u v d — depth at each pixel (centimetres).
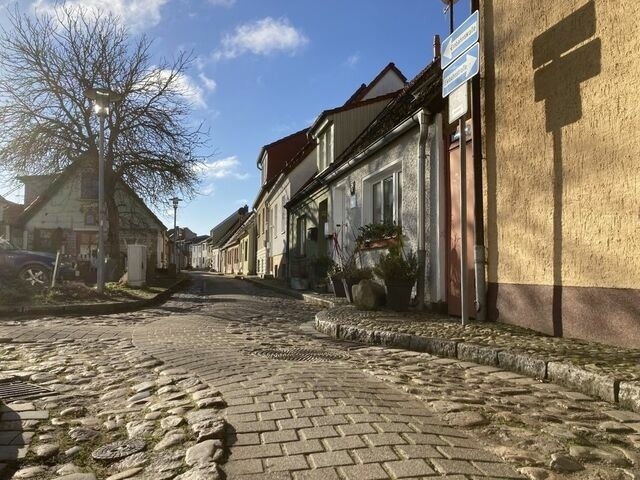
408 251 1016
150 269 2080
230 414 377
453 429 349
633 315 525
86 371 536
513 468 287
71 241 3269
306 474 279
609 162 555
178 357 597
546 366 489
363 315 888
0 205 2797
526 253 687
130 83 1852
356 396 424
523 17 697
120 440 340
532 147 677
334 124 1752
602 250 563
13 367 557
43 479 285
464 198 720
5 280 1227
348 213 1459
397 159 1084
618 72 546
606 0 562
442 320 805
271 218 3297
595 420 373
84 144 1870
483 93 784
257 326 922
